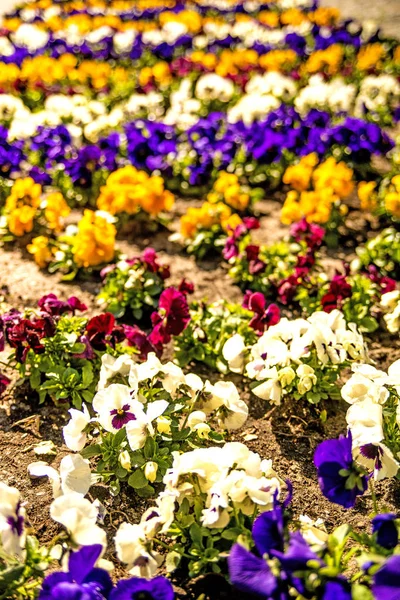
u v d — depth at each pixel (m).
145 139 6.61
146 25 11.82
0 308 4.77
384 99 8.38
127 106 7.95
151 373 3.25
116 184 5.80
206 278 5.28
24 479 3.41
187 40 10.56
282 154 6.80
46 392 3.85
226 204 6.21
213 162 6.67
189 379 3.20
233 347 3.71
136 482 3.19
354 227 6.07
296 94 8.59
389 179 6.55
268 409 3.90
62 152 6.47
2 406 3.89
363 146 6.61
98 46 10.75
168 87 8.86
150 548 2.59
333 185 5.90
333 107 7.94
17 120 7.16
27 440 3.66
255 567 2.18
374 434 2.89
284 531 2.35
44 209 5.90
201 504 2.78
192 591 2.83
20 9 13.00
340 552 2.37
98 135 7.27
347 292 4.45
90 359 3.93
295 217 5.67
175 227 6.06
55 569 2.91
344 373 4.18
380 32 11.23
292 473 3.49
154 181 5.78
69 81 9.25
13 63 9.58
